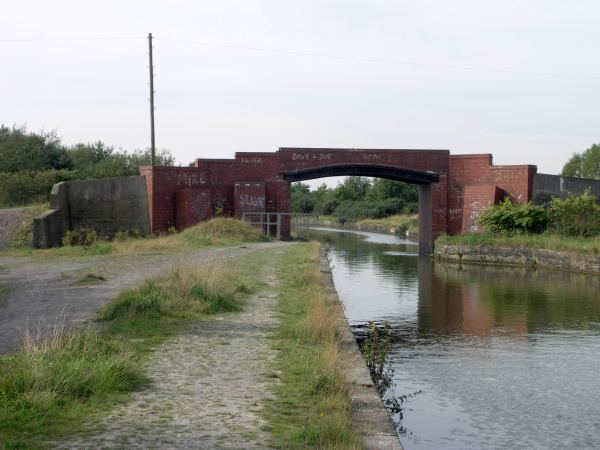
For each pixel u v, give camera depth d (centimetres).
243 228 3744
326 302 1499
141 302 1262
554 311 2189
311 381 820
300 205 11844
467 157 4366
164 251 2908
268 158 4291
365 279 3125
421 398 1213
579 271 3472
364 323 1978
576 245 3569
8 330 1130
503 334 1812
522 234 4038
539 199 4288
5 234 3391
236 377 849
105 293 1584
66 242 3334
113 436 623
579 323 1972
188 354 970
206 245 3278
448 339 1745
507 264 3859
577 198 4062
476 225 4272
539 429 1053
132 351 947
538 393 1250
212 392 782
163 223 4006
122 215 3834
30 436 616
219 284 1470
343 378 839
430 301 2427
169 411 706
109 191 3772
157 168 3981
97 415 686
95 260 2539
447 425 1065
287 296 1578
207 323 1212
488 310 2217
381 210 9612
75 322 1200
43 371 747
